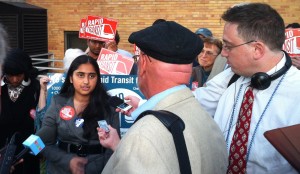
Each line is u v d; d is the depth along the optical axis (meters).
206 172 1.53
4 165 1.73
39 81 3.80
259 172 1.99
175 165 1.41
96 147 2.93
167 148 1.40
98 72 3.05
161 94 1.55
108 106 3.02
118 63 4.16
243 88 2.12
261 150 1.97
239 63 1.99
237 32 1.94
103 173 1.50
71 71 3.04
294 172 1.92
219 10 9.28
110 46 5.37
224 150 1.69
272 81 1.98
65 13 9.93
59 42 10.03
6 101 3.51
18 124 3.54
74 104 3.02
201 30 6.15
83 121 2.94
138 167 1.35
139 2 9.59
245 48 1.94
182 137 1.44
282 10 9.09
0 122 3.47
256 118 2.00
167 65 1.52
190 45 1.52
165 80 1.54
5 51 1.23
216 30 9.36
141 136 1.39
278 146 1.52
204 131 1.55
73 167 2.83
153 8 9.56
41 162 5.14
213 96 2.38
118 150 1.43
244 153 2.02
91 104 2.97
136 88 3.63
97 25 5.11
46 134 2.97
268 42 1.91
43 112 3.65
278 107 1.95
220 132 1.69
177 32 1.52
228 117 2.15
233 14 1.96
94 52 5.23
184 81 1.56
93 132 2.92
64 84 3.13
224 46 2.03
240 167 2.03
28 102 3.61
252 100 2.03
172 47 1.49
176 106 1.54
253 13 1.91
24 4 9.78
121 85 3.65
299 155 1.47
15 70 3.41
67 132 2.94
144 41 1.50
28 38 9.52
